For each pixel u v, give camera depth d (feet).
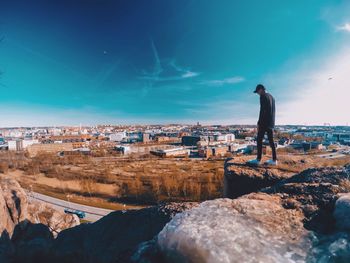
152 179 252.42
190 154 469.16
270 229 11.09
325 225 11.85
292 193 15.70
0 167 331.98
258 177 28.50
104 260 23.48
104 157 465.88
